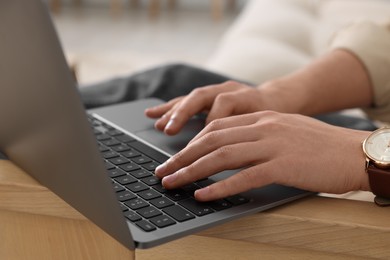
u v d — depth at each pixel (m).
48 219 0.73
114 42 4.67
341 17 2.57
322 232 0.67
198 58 4.35
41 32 0.56
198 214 0.66
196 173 0.70
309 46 2.23
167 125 0.83
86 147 0.58
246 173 0.69
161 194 0.70
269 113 0.76
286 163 0.69
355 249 0.66
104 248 0.72
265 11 2.46
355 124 1.12
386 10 2.61
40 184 0.73
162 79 1.16
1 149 0.78
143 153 0.81
